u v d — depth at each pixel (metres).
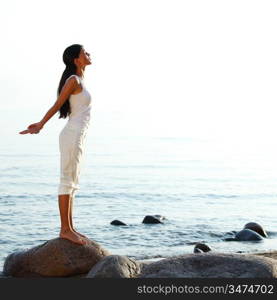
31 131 7.08
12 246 12.21
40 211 17.42
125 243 12.38
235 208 19.23
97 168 32.53
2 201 19.61
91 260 7.49
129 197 21.23
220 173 32.41
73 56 7.23
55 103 7.12
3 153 40.19
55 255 7.45
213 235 13.59
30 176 27.42
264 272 6.62
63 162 7.23
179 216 16.78
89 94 7.26
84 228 14.35
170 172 31.97
